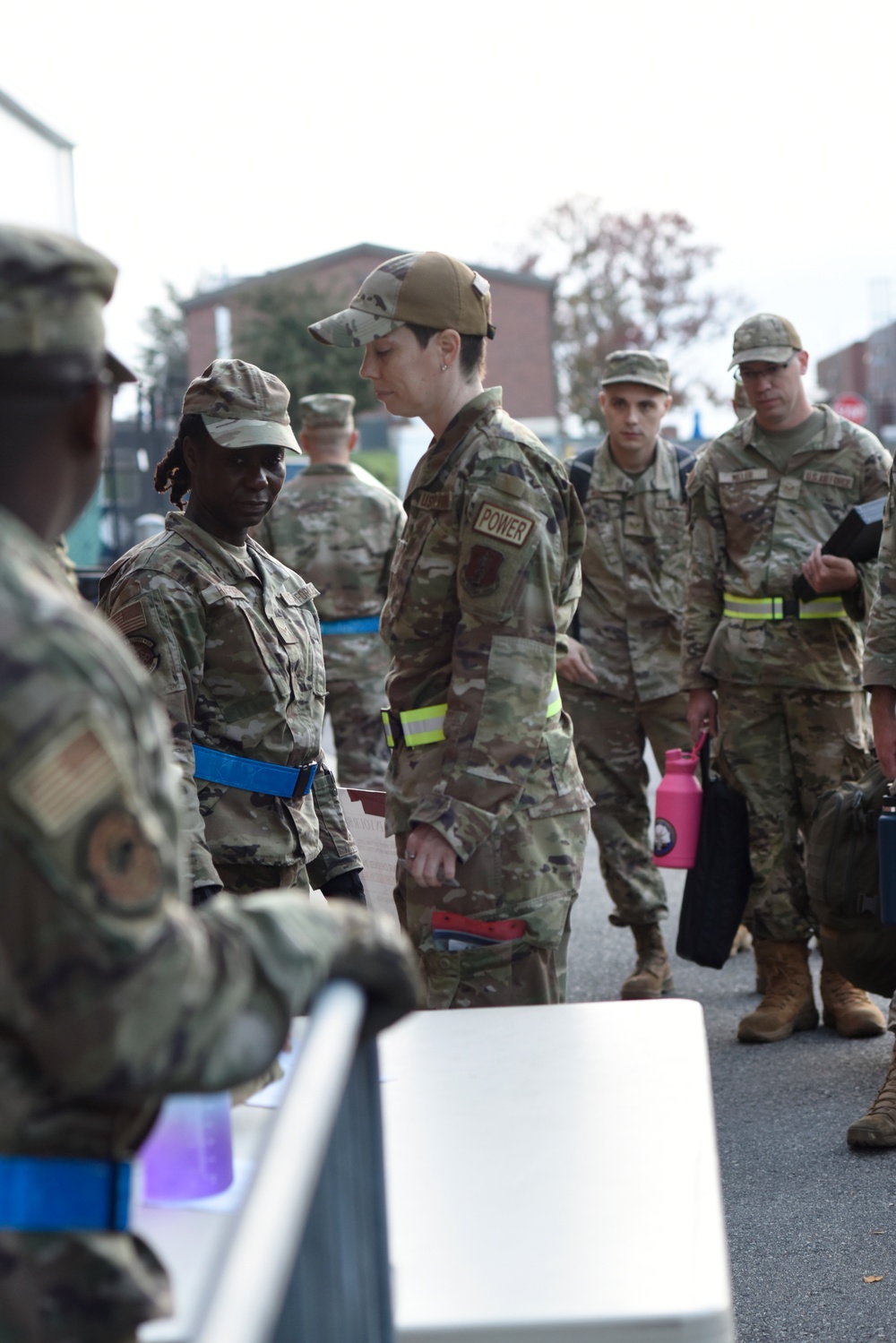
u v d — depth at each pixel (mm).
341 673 6414
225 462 2887
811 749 4910
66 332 1050
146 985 967
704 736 5129
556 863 2842
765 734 4969
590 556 5516
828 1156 3857
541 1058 1951
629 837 5402
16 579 985
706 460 5133
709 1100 1778
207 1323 710
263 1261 754
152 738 1055
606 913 6738
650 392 5426
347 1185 1093
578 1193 1533
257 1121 1840
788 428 5012
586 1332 1285
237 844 2848
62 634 976
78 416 1092
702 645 5105
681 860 4871
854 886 4223
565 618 2904
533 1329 1282
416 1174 1597
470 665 2689
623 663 5457
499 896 2783
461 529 2744
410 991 1192
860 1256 3287
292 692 2959
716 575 5113
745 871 4895
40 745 942
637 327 49969
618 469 5531
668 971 5418
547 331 49906
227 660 2859
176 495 3055
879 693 4078
